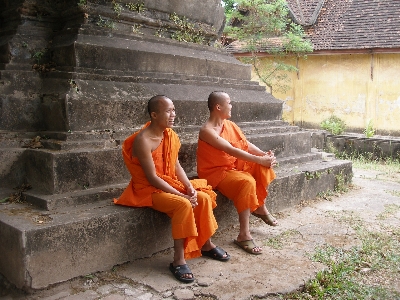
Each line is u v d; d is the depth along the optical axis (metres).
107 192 3.92
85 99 4.11
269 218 4.47
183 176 3.74
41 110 4.40
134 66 4.86
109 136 4.21
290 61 14.74
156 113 3.50
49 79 4.46
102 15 4.86
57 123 4.19
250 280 3.43
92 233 3.44
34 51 4.59
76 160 3.82
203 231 3.59
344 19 14.41
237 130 4.41
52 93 4.26
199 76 5.56
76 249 3.35
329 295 3.29
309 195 5.80
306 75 14.53
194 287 3.32
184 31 5.86
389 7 13.87
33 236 3.11
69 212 3.54
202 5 6.09
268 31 14.09
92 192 3.84
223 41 16.62
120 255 3.65
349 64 13.65
